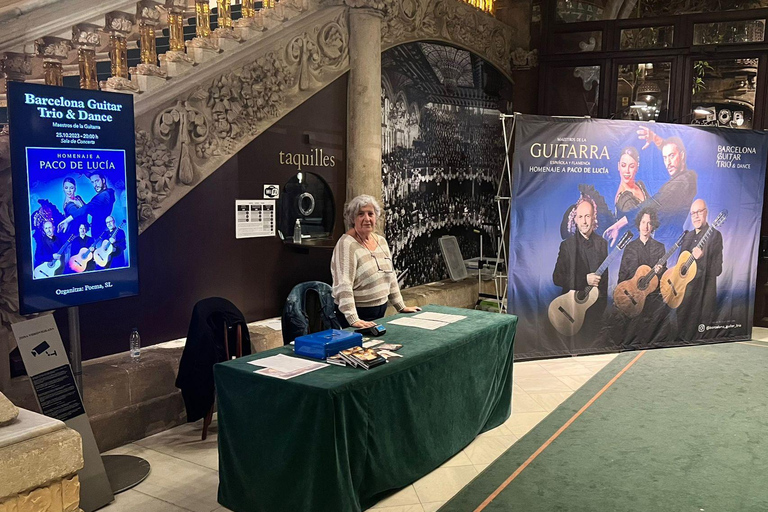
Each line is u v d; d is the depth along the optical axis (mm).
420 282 7316
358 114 6055
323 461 2822
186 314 4867
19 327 3096
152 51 4512
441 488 3486
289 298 4348
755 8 7312
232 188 5094
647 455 3914
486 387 4113
